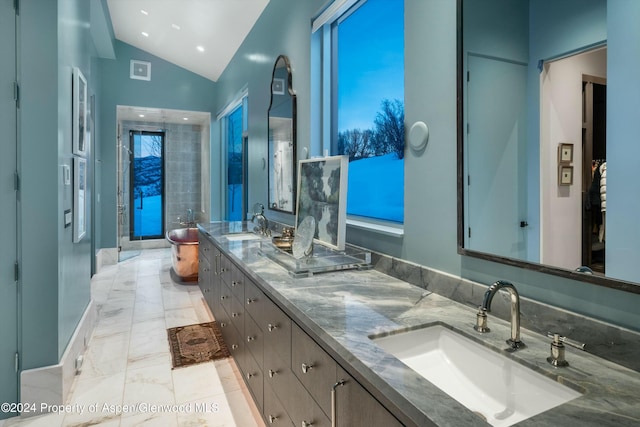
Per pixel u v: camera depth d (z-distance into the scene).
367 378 0.94
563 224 1.09
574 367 0.96
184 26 5.08
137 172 7.45
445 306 1.44
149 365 2.62
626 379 0.90
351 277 1.86
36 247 2.07
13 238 2.04
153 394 2.26
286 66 3.31
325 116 2.84
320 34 2.85
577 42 1.04
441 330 1.27
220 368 2.59
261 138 4.13
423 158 1.69
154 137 7.58
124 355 2.77
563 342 0.99
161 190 7.68
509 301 1.28
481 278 1.41
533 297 1.21
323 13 2.71
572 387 0.88
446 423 0.72
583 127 1.03
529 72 1.18
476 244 1.40
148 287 4.65
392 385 0.86
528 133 1.18
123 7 4.96
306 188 2.46
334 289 1.65
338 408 1.11
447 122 1.55
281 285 1.70
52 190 2.11
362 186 2.48
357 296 1.55
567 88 1.07
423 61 1.67
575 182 1.06
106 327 3.31
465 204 1.44
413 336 1.23
